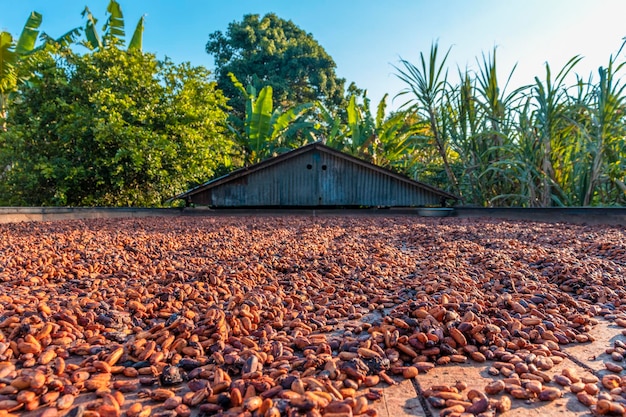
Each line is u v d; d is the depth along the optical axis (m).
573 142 8.30
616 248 3.55
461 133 10.10
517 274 2.64
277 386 1.27
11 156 10.52
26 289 2.52
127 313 2.03
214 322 1.80
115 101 10.39
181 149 11.87
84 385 1.34
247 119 16.06
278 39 29.17
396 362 1.50
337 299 2.37
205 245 4.41
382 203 13.10
